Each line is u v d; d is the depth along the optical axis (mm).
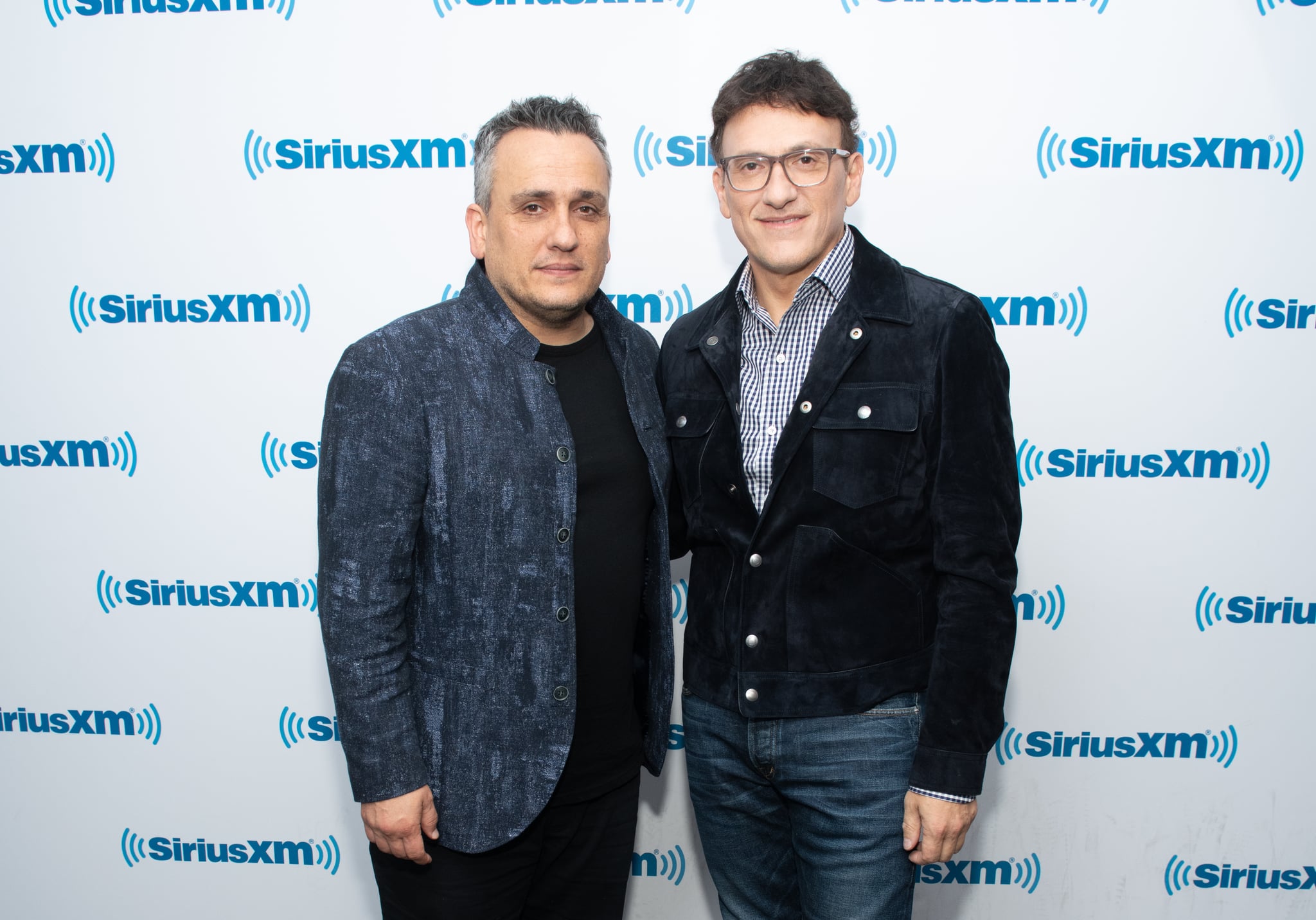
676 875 1893
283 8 1618
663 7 1598
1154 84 1584
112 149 1669
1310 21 1559
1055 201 1625
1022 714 1786
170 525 1780
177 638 1818
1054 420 1689
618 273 1685
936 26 1585
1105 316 1654
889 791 1173
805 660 1191
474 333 1220
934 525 1137
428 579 1199
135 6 1625
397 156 1651
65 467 1768
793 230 1146
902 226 1643
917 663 1193
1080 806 1813
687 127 1630
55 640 1823
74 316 1722
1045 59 1587
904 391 1143
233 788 1866
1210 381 1665
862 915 1185
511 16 1608
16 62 1649
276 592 1794
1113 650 1757
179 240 1691
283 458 1749
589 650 1262
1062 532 1724
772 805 1324
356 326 1704
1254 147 1593
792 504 1179
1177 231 1625
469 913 1224
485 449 1168
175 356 1728
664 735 1401
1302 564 1707
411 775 1138
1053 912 1854
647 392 1352
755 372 1241
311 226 1680
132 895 1907
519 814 1192
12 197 1688
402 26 1618
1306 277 1626
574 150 1164
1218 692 1757
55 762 1866
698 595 1333
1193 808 1797
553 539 1192
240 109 1649
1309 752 1765
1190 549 1717
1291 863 1796
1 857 1893
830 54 1599
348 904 1900
